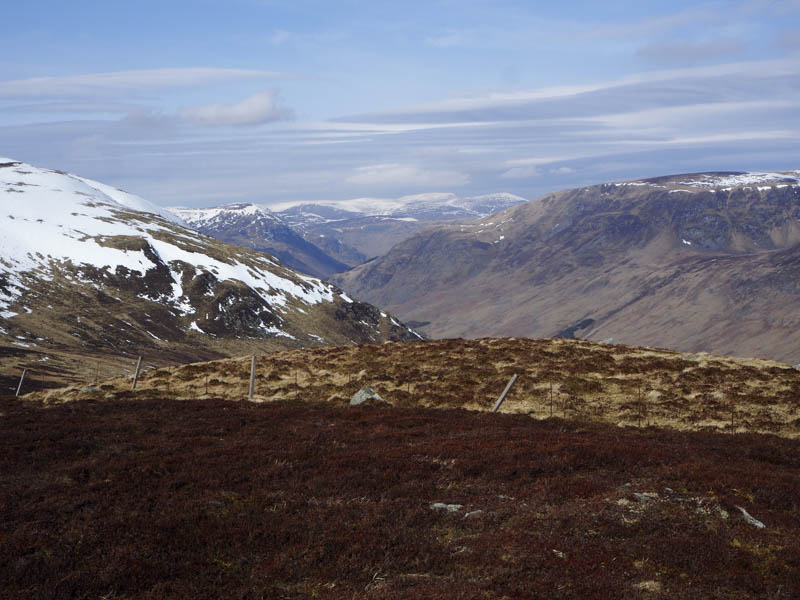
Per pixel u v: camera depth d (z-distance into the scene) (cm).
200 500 1631
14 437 2420
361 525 1448
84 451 2217
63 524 1466
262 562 1269
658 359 4494
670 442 2447
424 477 1859
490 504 1594
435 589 1090
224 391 4038
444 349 5072
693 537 1334
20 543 1328
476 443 2273
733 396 3481
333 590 1142
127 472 1903
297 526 1449
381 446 2272
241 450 2195
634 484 1736
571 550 1253
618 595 1053
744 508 1548
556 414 3253
